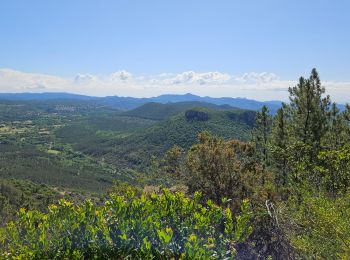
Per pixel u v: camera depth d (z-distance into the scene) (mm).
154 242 4055
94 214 4289
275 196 10008
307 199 6582
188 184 11609
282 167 14844
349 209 6047
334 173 8352
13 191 52188
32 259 3850
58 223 4141
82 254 3904
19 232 4102
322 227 5715
